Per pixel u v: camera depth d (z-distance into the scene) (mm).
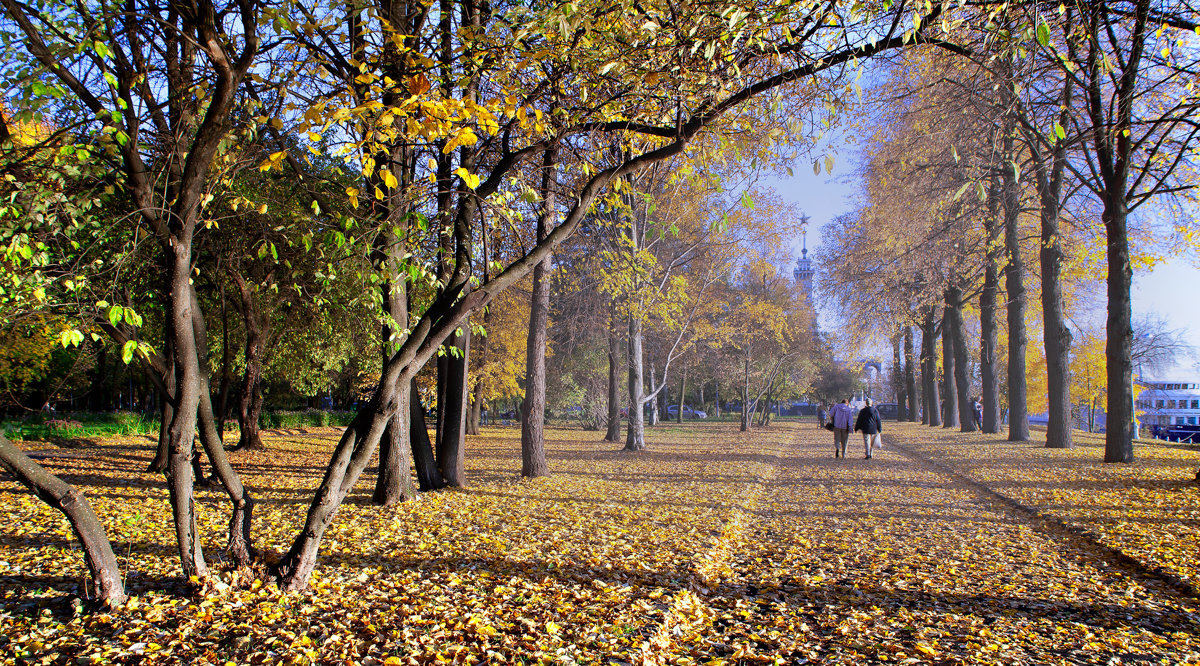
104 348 11312
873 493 11156
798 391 42938
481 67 5570
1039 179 17297
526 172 8977
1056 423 17344
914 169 19047
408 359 4863
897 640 4438
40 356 20297
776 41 5652
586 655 3889
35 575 5301
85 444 18984
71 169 5387
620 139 7016
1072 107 11961
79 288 5746
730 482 12414
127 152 4480
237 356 20172
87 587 4398
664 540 7156
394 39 4973
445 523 8031
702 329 24578
